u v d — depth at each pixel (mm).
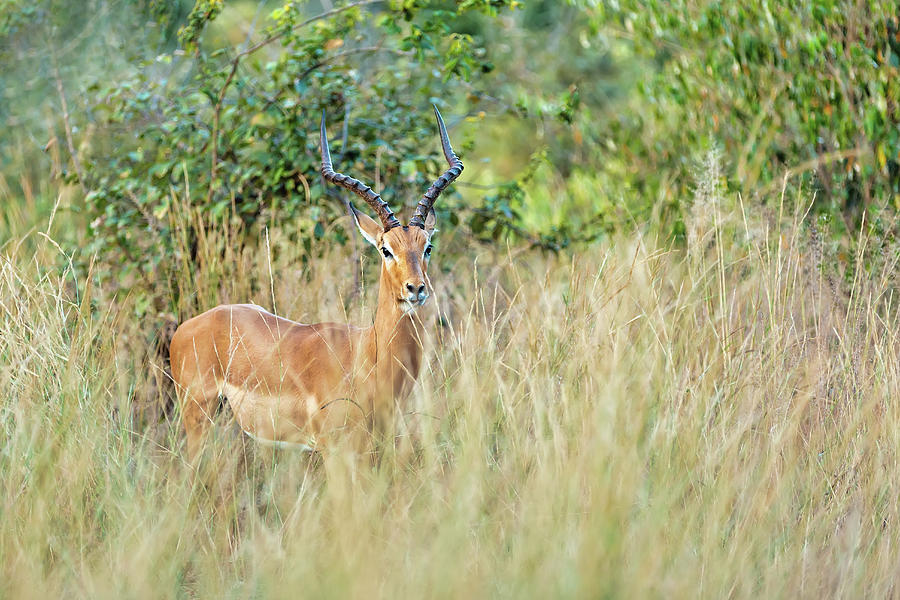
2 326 9586
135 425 10508
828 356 9953
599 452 7477
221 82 13383
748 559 7598
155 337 11469
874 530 8289
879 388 9164
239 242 12219
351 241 12781
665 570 7258
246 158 12922
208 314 10078
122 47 15906
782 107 13805
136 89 13625
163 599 7398
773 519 8031
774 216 12133
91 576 7359
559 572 6863
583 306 9648
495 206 13719
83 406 8969
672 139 15156
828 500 8672
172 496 8250
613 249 11172
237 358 9664
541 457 8055
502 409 8883
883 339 9859
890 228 11359
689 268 10656
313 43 12922
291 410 9430
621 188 15375
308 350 9398
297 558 7223
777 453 8508
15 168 16062
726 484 7891
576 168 16672
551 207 16812
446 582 6734
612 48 20203
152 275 12180
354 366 9000
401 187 13273
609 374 8414
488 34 21141
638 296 9938
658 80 15336
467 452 8016
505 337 10414
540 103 14281
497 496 8109
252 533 7914
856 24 12828
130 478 8719
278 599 7035
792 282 10547
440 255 13125
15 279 10203
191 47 13273
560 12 24297
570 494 7367
